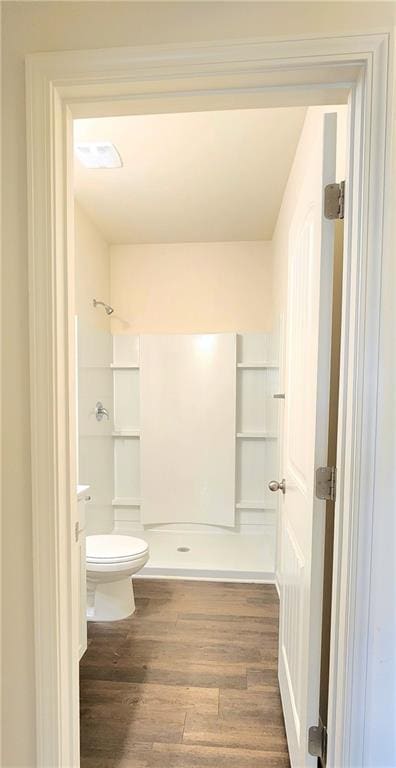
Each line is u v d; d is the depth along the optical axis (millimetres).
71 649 1018
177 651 1892
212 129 1764
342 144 1240
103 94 936
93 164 2082
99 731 1445
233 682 1689
